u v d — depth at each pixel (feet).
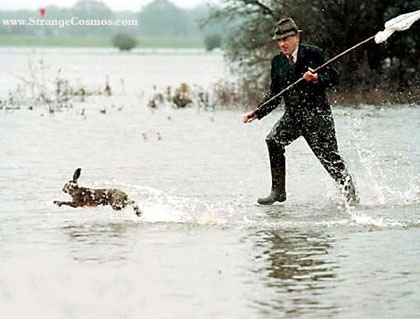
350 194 86.43
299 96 85.97
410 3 241.55
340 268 64.08
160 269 64.13
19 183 97.91
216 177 101.96
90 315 55.67
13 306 57.36
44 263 65.72
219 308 56.03
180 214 81.30
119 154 122.72
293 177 102.94
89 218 79.87
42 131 153.79
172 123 170.60
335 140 86.58
